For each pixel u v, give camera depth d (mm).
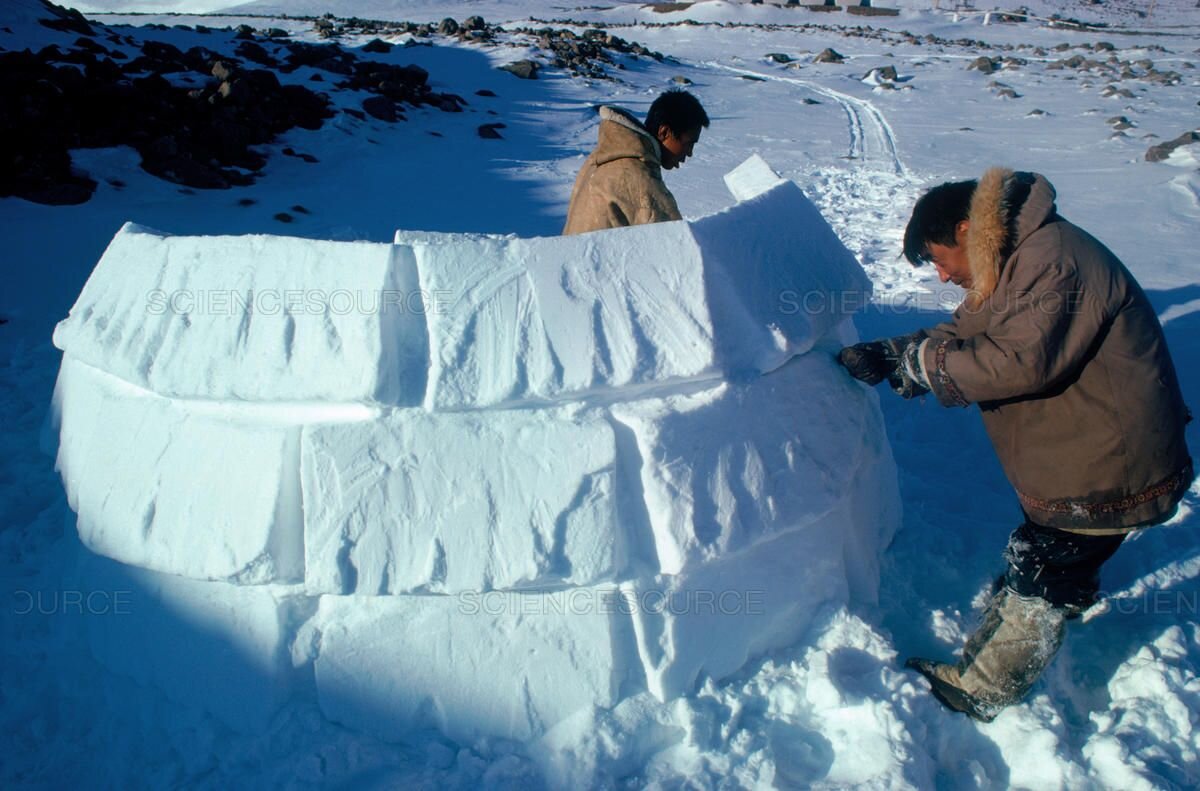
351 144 9922
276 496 2064
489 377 2072
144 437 2270
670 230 2240
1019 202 2082
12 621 2545
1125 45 26516
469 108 13047
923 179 10328
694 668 2207
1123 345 2041
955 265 2236
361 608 2141
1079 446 2105
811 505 2344
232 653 2162
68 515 2740
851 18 33594
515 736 2133
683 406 2180
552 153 10773
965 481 3682
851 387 2611
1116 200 8992
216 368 2145
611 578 2096
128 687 2311
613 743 2098
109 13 28031
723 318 2277
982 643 2279
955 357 2137
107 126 7816
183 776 2113
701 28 29000
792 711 2246
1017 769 2197
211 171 7934
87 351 2373
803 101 16500
